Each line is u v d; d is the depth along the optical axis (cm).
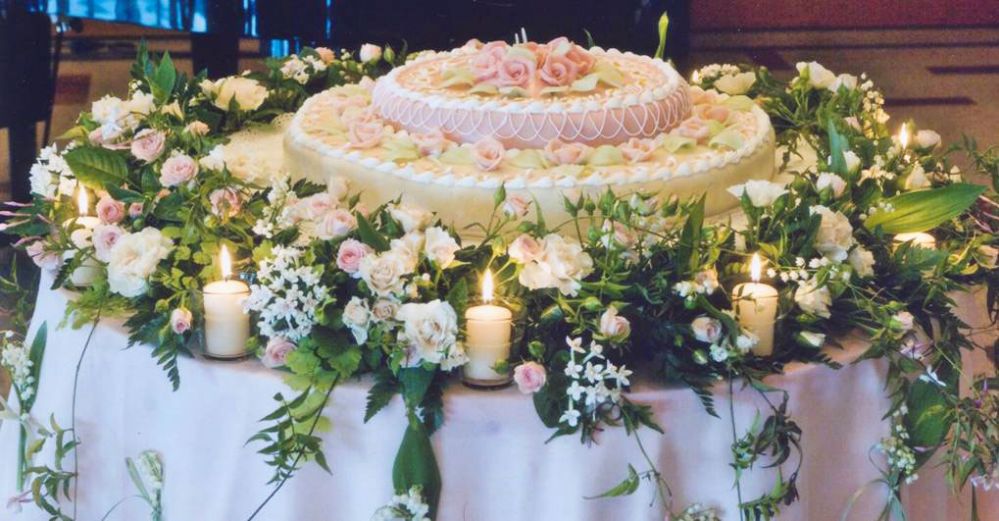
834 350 191
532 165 217
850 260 194
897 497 196
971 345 201
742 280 186
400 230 187
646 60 267
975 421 193
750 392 181
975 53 727
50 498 215
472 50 279
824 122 271
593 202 191
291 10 352
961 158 521
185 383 189
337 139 236
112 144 232
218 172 200
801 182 207
